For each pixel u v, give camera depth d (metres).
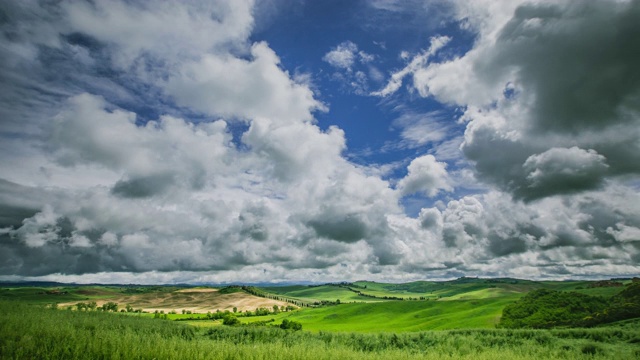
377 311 156.50
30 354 12.02
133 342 15.80
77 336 15.67
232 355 16.55
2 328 14.72
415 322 119.25
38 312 26.66
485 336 40.34
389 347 34.91
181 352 14.80
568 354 28.80
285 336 39.94
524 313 75.00
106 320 31.81
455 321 105.31
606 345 33.22
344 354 21.59
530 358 26.19
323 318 150.50
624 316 54.06
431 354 25.81
